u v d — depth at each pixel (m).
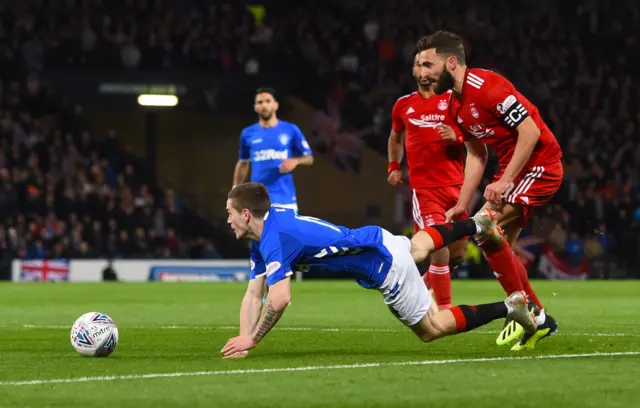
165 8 61.94
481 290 36.47
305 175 59.22
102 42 57.19
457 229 14.17
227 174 60.19
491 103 14.82
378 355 13.98
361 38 62.41
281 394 10.20
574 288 37.78
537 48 62.84
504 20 63.88
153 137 56.22
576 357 13.44
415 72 20.11
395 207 55.28
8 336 18.23
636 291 35.56
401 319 13.64
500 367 12.27
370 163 59.28
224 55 57.28
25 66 56.69
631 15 64.25
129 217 51.06
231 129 60.25
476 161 16.28
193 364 12.92
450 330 13.80
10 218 49.78
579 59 62.28
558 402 9.59
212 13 61.72
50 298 32.19
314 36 61.56
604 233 50.66
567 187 52.53
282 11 63.31
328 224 13.34
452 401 9.70
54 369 12.50
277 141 25.23
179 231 52.00
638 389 10.40
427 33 62.31
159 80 55.09
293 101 59.22
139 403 9.73
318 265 13.38
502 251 14.76
